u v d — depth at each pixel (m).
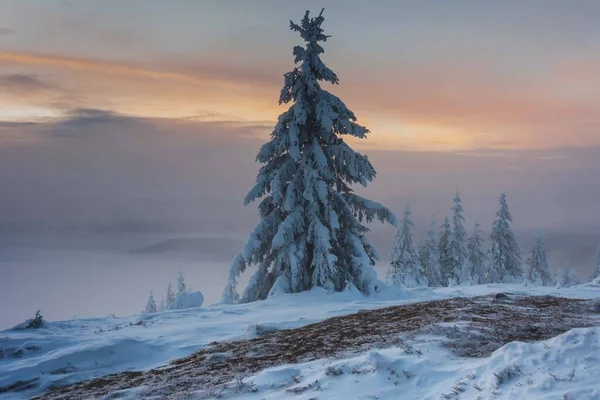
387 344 9.98
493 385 6.54
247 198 23.39
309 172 22.09
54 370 11.09
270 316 16.38
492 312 12.89
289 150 22.22
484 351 8.82
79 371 11.17
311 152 22.80
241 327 14.80
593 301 13.78
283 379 8.40
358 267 22.23
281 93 23.25
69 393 9.67
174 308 21.59
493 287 23.56
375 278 21.94
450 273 49.91
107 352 11.89
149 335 13.87
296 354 10.48
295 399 7.25
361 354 9.45
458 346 9.16
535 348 7.28
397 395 7.02
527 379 6.43
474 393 6.56
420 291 22.19
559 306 13.79
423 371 7.70
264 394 7.86
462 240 49.75
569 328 10.64
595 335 7.17
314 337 11.96
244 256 22.69
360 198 23.69
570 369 6.45
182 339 13.41
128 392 8.98
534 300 15.21
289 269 22.09
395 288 21.66
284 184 23.06
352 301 19.34
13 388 10.31
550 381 6.20
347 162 22.94
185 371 10.24
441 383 7.22
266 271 23.56
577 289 20.17
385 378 7.57
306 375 8.33
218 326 14.96
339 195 23.14
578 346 6.98
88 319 17.03
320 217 22.28
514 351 7.36
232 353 11.41
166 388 9.02
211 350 12.13
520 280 49.56
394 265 43.97
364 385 7.41
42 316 15.56
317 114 22.42
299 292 21.34
